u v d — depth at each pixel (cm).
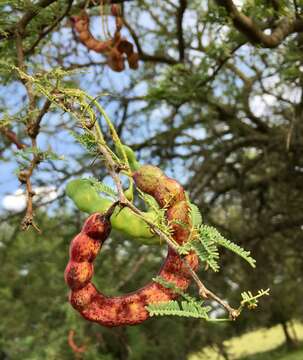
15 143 34
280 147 76
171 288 17
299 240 96
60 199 72
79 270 18
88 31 45
